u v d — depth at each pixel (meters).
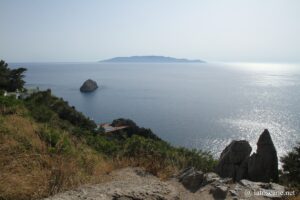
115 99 114.88
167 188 6.77
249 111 93.94
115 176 8.47
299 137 61.28
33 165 7.22
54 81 177.00
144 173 9.09
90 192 6.16
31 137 9.84
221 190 7.42
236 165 13.50
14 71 52.66
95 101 108.50
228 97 128.25
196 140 61.00
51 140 10.42
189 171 8.98
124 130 46.50
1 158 7.15
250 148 13.99
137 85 172.12
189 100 117.69
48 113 20.66
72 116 31.53
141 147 12.61
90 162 9.55
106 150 15.45
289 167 18.56
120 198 5.80
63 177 6.91
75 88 143.75
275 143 56.84
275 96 132.12
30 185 6.12
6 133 9.57
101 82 186.12
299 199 7.20
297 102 113.56
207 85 181.62
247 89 161.25
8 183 5.91
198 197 7.29
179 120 80.00
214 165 14.21
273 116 85.62
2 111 14.60
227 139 61.53
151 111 92.31
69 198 5.65
